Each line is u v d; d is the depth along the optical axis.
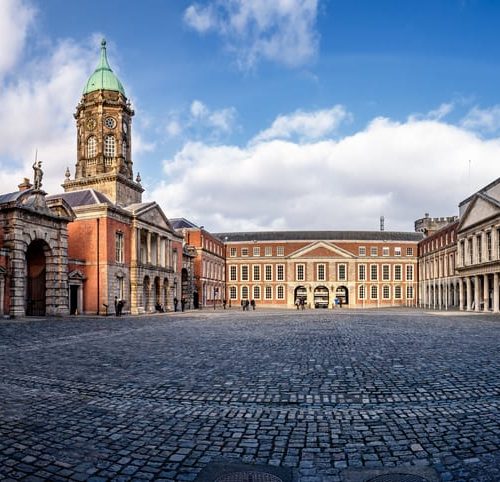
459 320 38.19
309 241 103.75
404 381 11.78
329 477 6.17
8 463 6.63
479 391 10.69
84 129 64.50
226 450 7.15
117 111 64.62
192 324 34.00
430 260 92.62
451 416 8.80
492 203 56.69
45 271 44.06
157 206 60.88
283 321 37.69
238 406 9.62
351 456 6.88
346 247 103.25
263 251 104.00
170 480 6.11
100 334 25.19
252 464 6.61
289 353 17.08
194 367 14.12
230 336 24.00
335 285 101.00
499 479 6.03
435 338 22.28
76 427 8.27
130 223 55.59
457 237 69.50
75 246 51.03
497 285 56.69
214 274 94.06
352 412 9.13
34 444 7.39
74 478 6.16
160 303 62.41
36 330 27.64
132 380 12.16
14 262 39.12
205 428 8.20
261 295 103.19
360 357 15.89
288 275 102.31
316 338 22.58
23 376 12.73
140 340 22.05
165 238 64.44
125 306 53.34
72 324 33.25
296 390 10.91
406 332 25.83
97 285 49.97
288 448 7.22
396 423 8.41
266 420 8.64
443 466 6.48
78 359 15.84
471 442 7.39
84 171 64.06
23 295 40.31
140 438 7.70
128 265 54.56
